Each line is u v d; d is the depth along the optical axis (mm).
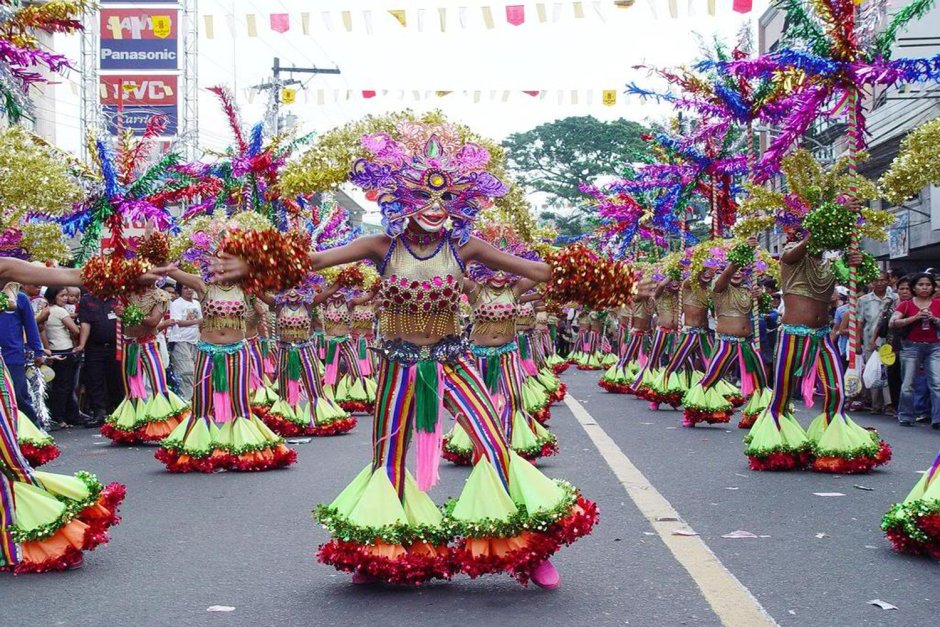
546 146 55000
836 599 5230
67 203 7523
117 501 6391
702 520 7234
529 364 13250
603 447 11320
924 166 7199
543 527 5312
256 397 14930
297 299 13453
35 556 5945
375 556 5324
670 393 16125
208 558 6309
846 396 9570
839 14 10031
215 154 14039
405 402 5543
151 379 12734
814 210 9703
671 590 5410
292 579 5793
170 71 23719
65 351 14797
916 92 21156
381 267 5656
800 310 9648
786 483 8875
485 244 5699
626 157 53844
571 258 5633
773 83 13484
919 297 13734
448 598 5336
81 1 7719
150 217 9305
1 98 8086
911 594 5328
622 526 7004
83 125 19656
